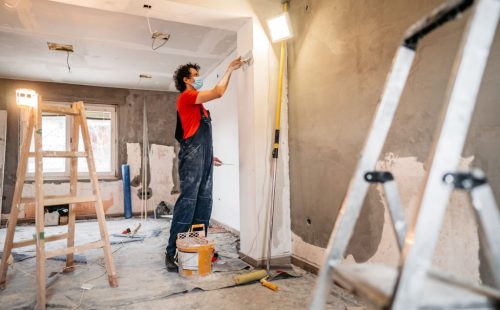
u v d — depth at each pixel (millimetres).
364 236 1980
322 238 2344
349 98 2115
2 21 3389
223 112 4562
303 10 2600
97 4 2492
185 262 2389
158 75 5230
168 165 6105
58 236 2408
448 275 814
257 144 2656
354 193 893
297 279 2316
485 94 1370
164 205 5801
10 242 2189
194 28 3611
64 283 2283
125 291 2131
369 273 825
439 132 660
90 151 2254
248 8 2693
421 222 625
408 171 1701
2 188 5004
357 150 2039
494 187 1329
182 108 2699
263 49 2723
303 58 2584
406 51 917
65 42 3938
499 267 663
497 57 1327
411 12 1694
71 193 2434
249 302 1947
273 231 2656
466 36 667
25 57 4402
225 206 4488
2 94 5238
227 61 4508
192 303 1942
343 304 1868
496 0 667
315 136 2430
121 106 5891
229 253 3059
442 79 1532
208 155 2799
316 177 2414
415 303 605
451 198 1488
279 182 2701
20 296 2064
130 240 3723
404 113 1736
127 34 3750
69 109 2264
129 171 5742
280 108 2643
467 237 1417
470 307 641
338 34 2225
